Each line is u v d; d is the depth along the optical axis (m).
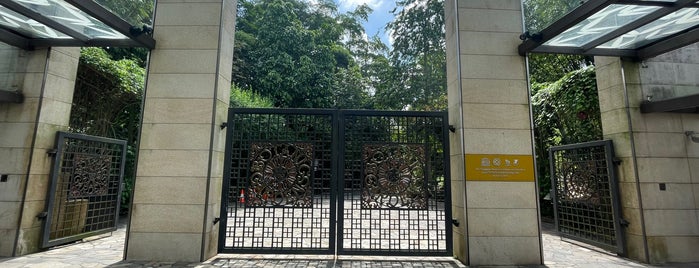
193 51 4.58
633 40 4.50
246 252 4.50
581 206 5.54
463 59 4.56
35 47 4.75
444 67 16.75
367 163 4.64
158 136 4.42
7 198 4.49
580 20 3.59
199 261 4.21
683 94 4.82
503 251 4.25
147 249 4.25
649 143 4.62
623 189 4.71
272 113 4.76
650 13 3.65
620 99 4.77
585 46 4.58
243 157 5.04
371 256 4.63
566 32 4.17
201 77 4.52
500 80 4.54
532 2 11.88
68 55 5.12
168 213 4.29
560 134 7.29
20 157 4.57
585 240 5.29
